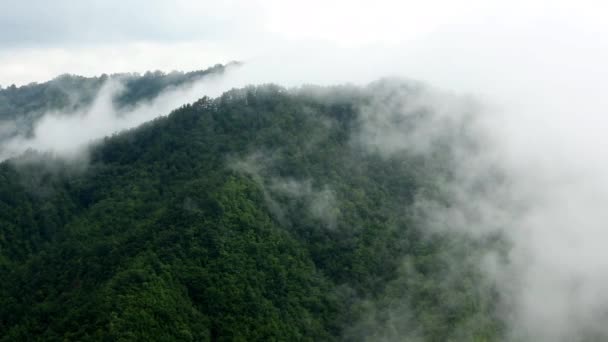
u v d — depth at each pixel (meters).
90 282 138.38
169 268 133.62
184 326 120.94
